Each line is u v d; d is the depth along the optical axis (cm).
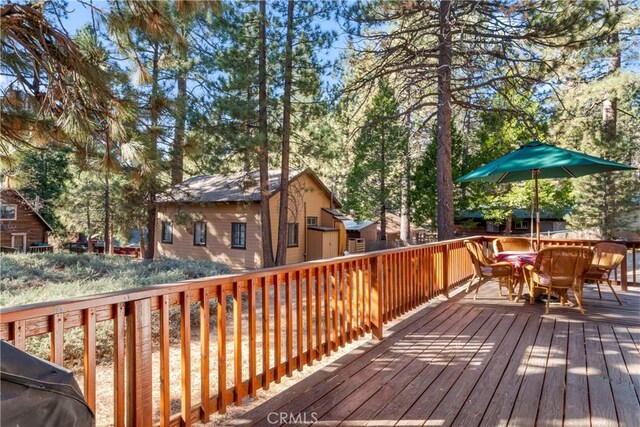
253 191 1505
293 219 1573
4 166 407
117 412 186
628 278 801
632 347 376
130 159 378
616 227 1466
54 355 159
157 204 1367
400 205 1825
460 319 479
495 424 238
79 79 349
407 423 240
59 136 376
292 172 1605
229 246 1558
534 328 441
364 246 1870
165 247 1727
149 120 419
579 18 857
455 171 1481
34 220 2108
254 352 271
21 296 450
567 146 1523
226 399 246
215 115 1137
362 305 398
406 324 458
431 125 1644
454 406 261
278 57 1104
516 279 612
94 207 1734
